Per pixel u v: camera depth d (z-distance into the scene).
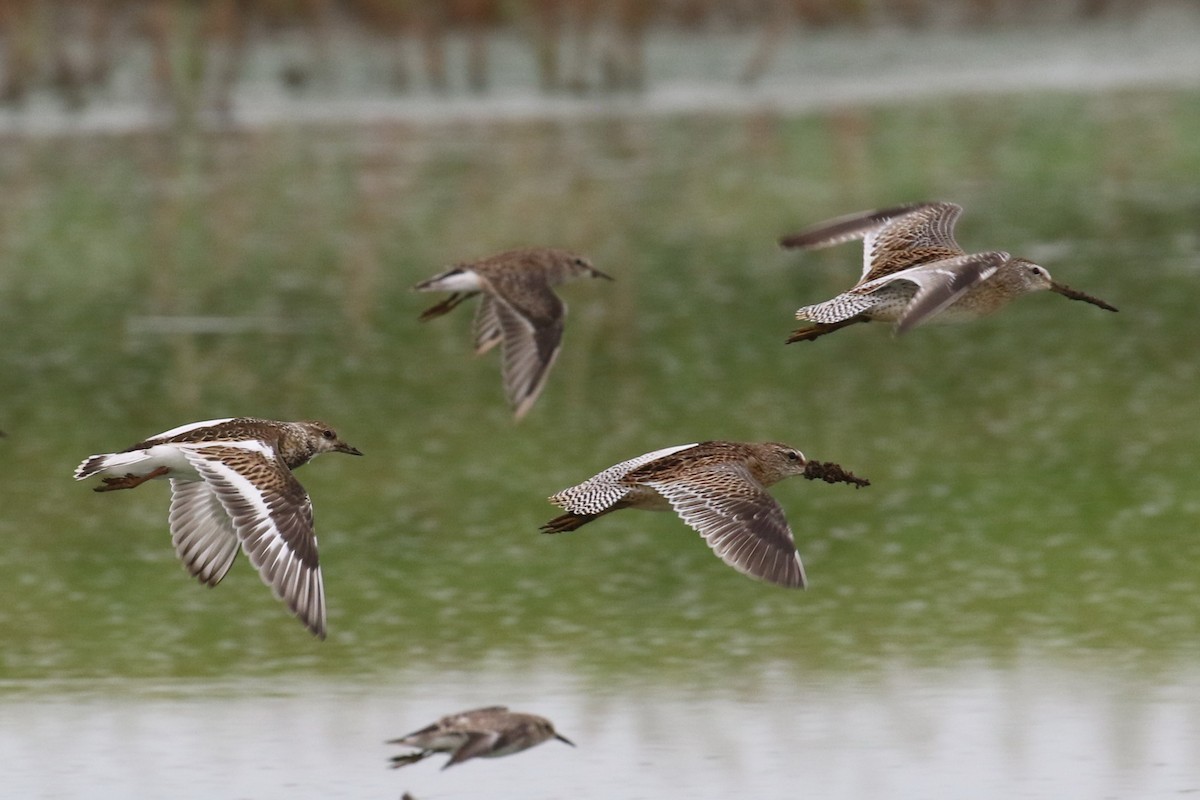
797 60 44.44
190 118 38.69
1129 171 34.22
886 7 46.91
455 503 18.89
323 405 22.14
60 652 15.64
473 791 12.92
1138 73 43.91
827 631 15.84
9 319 25.98
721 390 22.52
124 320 25.84
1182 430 20.66
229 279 27.86
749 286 27.12
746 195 32.75
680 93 41.59
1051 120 38.81
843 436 20.72
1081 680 14.71
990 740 13.62
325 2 41.53
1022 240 29.44
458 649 15.58
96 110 39.47
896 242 12.05
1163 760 13.22
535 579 17.00
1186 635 15.56
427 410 21.91
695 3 45.25
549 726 10.35
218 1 40.06
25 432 21.25
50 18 40.50
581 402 22.12
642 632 15.87
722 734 13.79
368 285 27.36
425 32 40.66
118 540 18.06
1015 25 48.41
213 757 13.51
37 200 32.75
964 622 15.97
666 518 18.33
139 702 14.59
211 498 11.11
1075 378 22.69
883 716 14.07
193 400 22.38
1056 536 17.75
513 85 41.59
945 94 41.91
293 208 32.03
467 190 33.09
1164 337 24.27
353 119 39.16
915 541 17.72
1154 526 17.91
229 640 15.90
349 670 15.20
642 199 32.44
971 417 21.33
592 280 27.55
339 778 13.14
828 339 24.53
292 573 10.05
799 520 18.27
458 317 25.77
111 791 12.98
